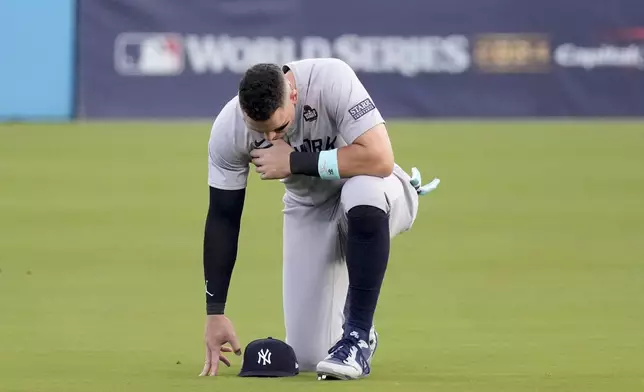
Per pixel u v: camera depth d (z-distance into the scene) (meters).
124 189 47.72
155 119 72.81
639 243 35.69
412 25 73.31
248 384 18.36
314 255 20.20
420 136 65.38
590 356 21.12
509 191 47.03
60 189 47.66
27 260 32.91
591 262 32.50
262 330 24.03
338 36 73.19
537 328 24.02
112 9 72.00
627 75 73.50
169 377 19.16
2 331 23.81
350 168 18.69
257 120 17.70
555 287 28.91
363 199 18.50
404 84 73.56
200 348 22.16
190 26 72.38
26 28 71.62
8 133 66.69
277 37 72.81
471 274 30.75
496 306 26.56
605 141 63.53
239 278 30.14
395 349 21.89
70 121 72.19
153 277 30.48
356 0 73.00
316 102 19.00
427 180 49.78
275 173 18.78
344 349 18.70
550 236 36.97
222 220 19.42
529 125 71.06
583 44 73.31
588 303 26.88
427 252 34.16
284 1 72.62
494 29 73.38
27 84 72.12
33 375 19.47
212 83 72.75
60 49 72.00
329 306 20.28
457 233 37.53
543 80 73.62
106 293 28.30
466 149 60.16
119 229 38.44
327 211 20.25
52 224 39.44
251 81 17.53
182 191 47.19
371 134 18.73
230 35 72.56
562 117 73.75
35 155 57.94
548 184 48.94
